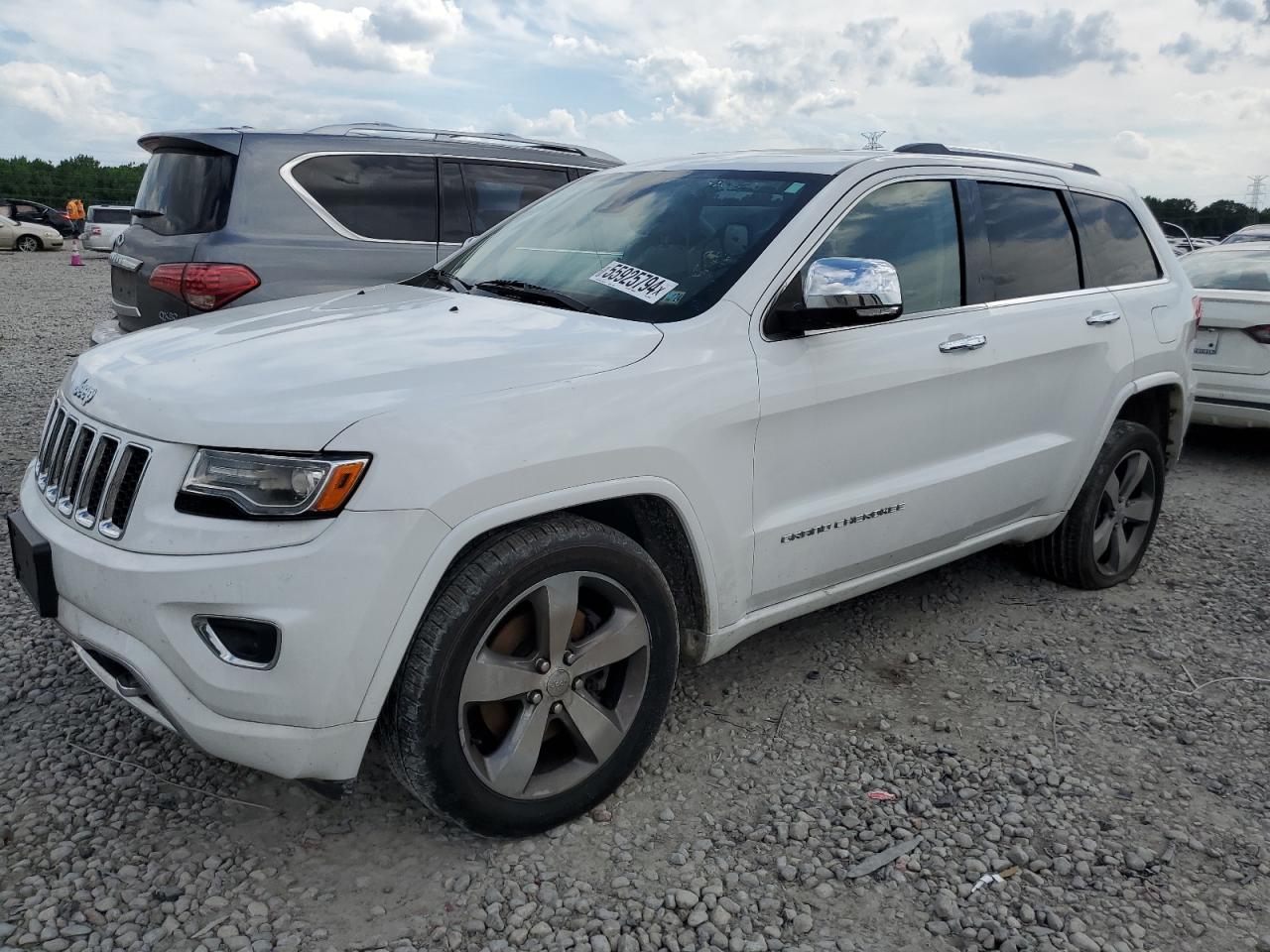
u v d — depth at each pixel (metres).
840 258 3.07
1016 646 4.15
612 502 2.96
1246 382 7.12
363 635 2.33
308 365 2.58
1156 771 3.25
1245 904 2.62
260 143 5.60
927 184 3.76
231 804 2.87
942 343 3.61
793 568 3.28
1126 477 4.73
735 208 3.45
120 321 5.98
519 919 2.45
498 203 6.40
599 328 2.94
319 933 2.38
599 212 3.76
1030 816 2.97
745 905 2.54
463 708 2.52
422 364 2.59
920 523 3.66
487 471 2.44
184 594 2.29
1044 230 4.25
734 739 3.34
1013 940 2.45
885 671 3.88
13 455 6.12
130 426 2.48
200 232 5.45
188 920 2.40
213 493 2.31
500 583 2.50
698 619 3.12
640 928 2.44
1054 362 4.10
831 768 3.19
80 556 2.45
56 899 2.44
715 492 2.96
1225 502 6.52
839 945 2.42
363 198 5.88
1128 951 2.43
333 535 2.28
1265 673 3.97
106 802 2.84
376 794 2.95
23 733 3.17
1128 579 4.93
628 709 2.89
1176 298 4.88
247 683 2.31
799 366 3.16
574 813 2.82
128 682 2.53
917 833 2.86
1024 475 4.07
